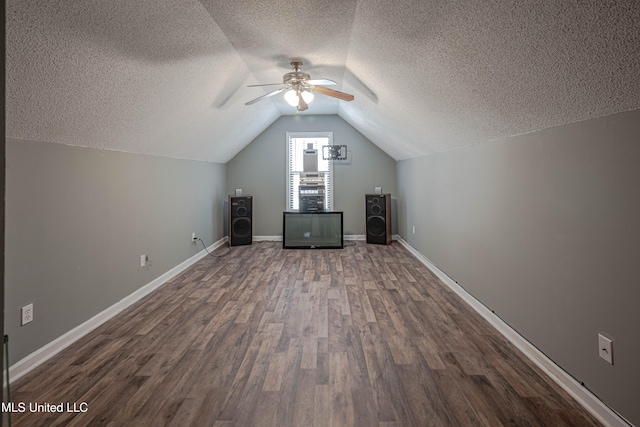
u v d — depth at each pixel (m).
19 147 2.04
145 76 2.37
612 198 1.53
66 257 2.41
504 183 2.51
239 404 1.76
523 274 2.27
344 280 3.92
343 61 3.05
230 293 3.50
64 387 1.90
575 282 1.78
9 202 1.97
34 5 1.43
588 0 1.08
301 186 5.97
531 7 1.25
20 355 2.04
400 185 6.14
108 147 2.89
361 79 3.30
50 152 2.27
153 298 3.37
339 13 2.13
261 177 6.43
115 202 3.01
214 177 5.75
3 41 0.68
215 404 1.76
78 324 2.53
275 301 3.25
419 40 1.98
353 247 5.75
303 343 2.41
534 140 2.13
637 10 1.02
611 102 1.45
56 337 2.31
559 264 1.90
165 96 2.80
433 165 4.27
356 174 6.43
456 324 2.71
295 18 2.21
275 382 1.95
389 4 1.78
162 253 3.90
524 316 2.27
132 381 1.96
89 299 2.65
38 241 2.17
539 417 1.64
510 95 1.91
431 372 2.03
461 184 3.36
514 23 1.38
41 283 2.19
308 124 6.39
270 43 2.64
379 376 2.00
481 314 2.89
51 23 1.55
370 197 5.98
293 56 2.94
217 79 3.14
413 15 1.77
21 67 1.66
